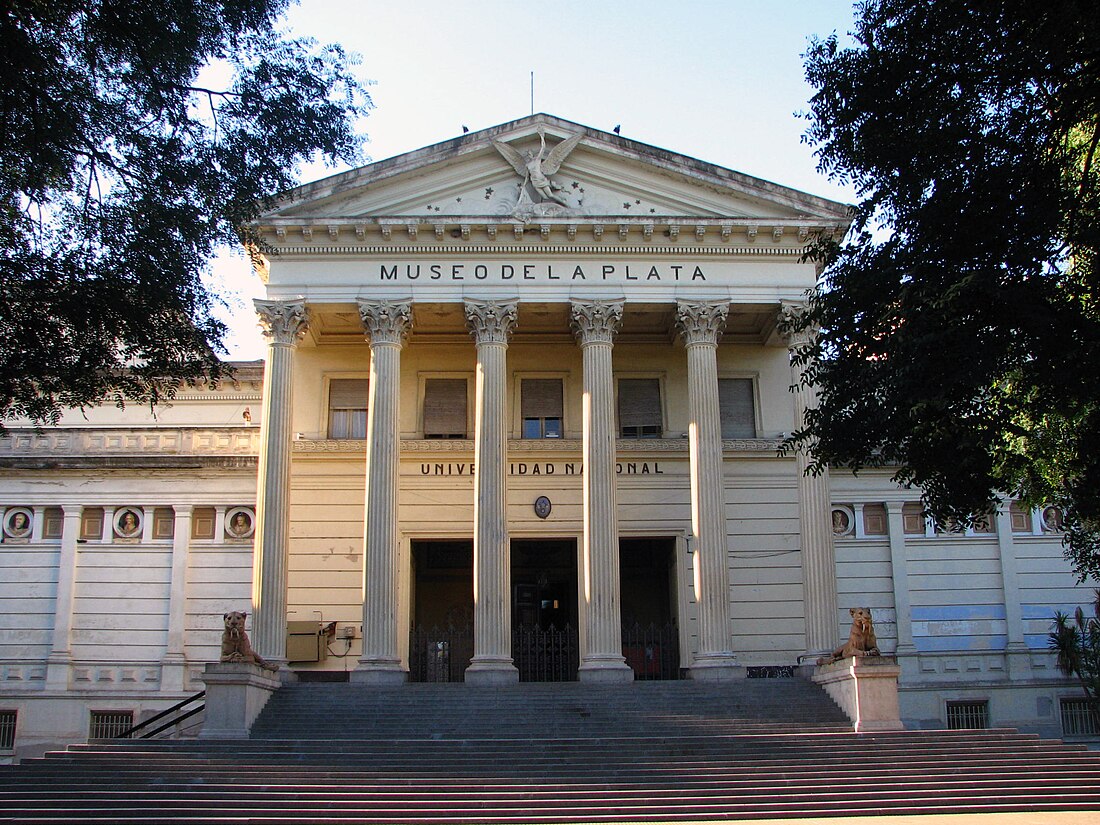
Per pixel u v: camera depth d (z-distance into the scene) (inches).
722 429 1480.1
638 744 938.7
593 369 1317.7
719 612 1242.6
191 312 826.2
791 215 1370.6
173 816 775.1
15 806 786.8
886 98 699.4
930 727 1425.9
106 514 1473.9
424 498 1427.2
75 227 778.8
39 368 770.2
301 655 1344.7
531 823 770.2
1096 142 701.9
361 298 1332.4
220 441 1503.4
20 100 705.6
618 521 1421.0
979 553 1499.8
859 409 718.5
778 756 912.9
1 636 1438.2
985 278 618.8
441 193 1373.0
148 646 1428.4
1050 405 696.4
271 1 805.2
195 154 808.9
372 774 860.6
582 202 1375.5
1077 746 933.8
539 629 1390.3
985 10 646.5
